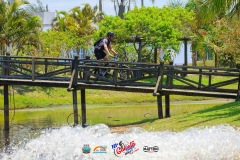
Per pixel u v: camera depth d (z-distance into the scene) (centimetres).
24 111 7712
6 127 5550
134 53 11744
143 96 9225
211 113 4741
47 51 10950
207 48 11419
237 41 5872
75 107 5344
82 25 13450
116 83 5312
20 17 9850
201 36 10950
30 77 5500
